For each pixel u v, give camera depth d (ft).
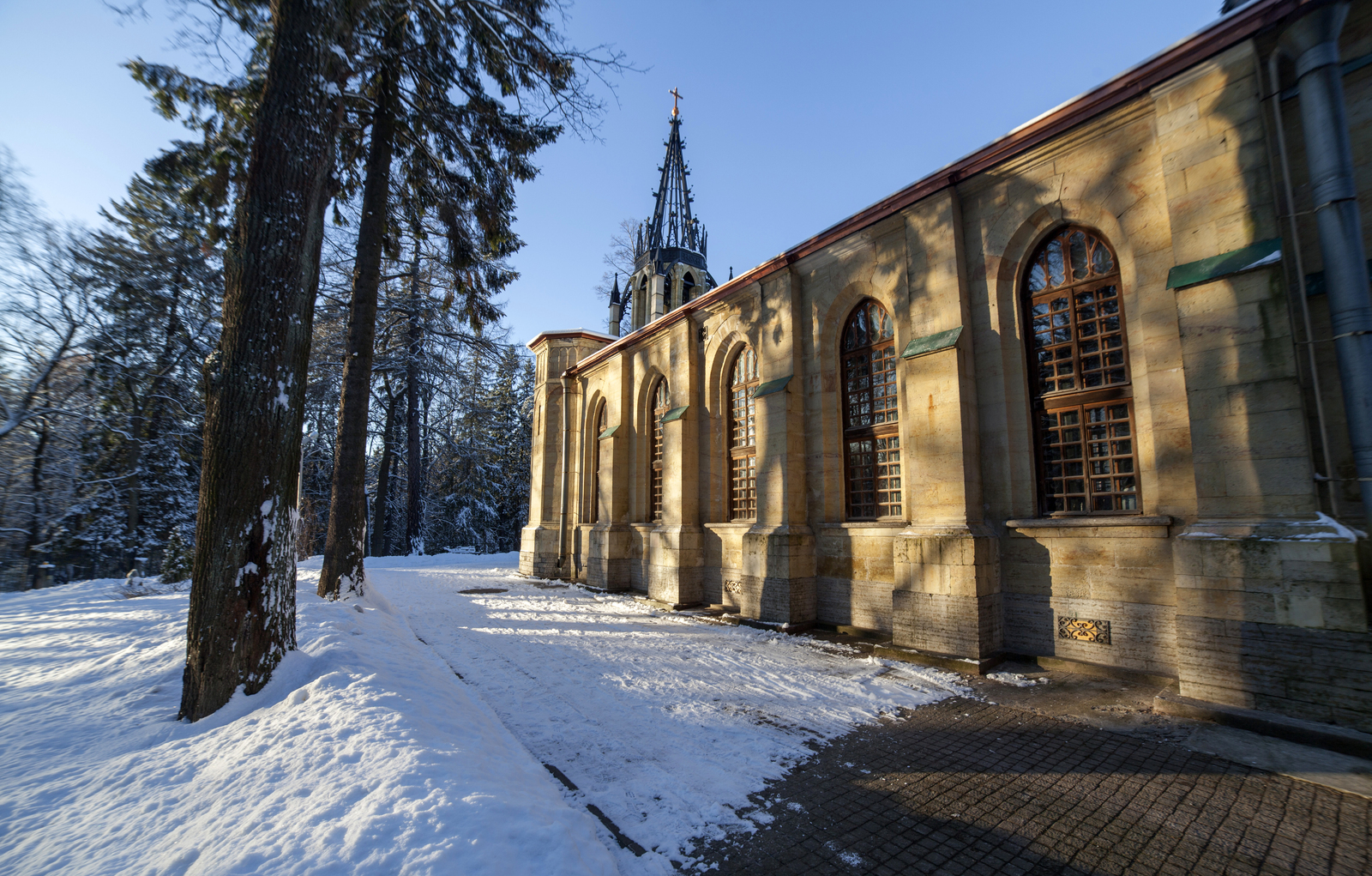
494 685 26.35
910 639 31.22
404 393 125.90
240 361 19.12
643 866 12.44
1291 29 21.68
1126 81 25.49
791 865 12.64
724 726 21.13
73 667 23.73
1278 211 22.07
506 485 149.48
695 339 53.83
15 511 86.22
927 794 15.89
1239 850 13.16
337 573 39.34
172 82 38.42
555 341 82.28
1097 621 26.78
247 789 12.04
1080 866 12.63
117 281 85.56
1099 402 27.73
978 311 32.09
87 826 10.91
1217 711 20.34
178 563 54.29
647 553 57.93
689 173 109.70
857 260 38.96
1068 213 28.91
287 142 20.18
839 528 38.68
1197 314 22.59
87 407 87.40
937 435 31.32
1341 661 18.54
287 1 20.66
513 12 38.91
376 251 43.16
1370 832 13.76
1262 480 20.84
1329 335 21.49
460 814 10.53
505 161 49.75
